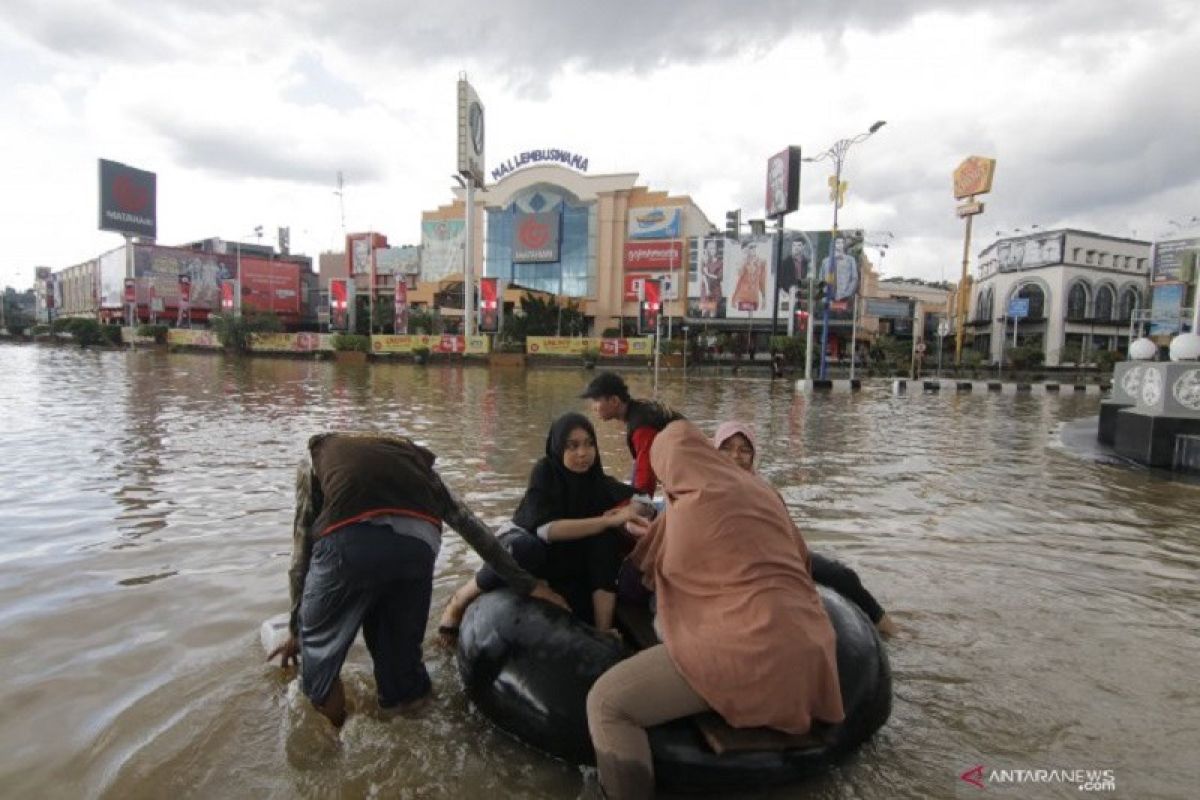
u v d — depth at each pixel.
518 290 52.69
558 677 2.65
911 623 3.87
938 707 3.01
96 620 3.77
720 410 17.39
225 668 3.24
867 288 60.50
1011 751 2.71
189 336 49.72
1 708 2.90
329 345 42.16
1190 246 46.53
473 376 29.41
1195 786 2.51
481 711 2.88
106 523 5.61
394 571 2.67
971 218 46.84
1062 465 9.42
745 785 2.40
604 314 53.31
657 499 3.94
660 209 51.44
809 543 5.39
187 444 9.48
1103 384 35.94
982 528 5.95
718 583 2.47
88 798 2.36
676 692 2.41
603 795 2.43
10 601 4.02
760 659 2.33
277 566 4.64
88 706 2.92
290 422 12.16
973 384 30.03
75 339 58.81
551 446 3.37
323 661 2.65
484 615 3.01
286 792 2.41
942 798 2.43
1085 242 61.78
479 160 43.84
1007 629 3.82
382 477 2.75
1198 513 6.62
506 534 3.31
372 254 61.56
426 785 2.47
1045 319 62.41
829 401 21.11
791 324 45.53
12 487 6.82
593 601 3.19
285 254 81.88
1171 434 9.25
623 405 4.12
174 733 2.73
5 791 2.38
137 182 64.69
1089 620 3.96
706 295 50.44
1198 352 9.30
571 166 53.84
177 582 4.34
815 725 2.48
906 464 9.34
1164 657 3.51
